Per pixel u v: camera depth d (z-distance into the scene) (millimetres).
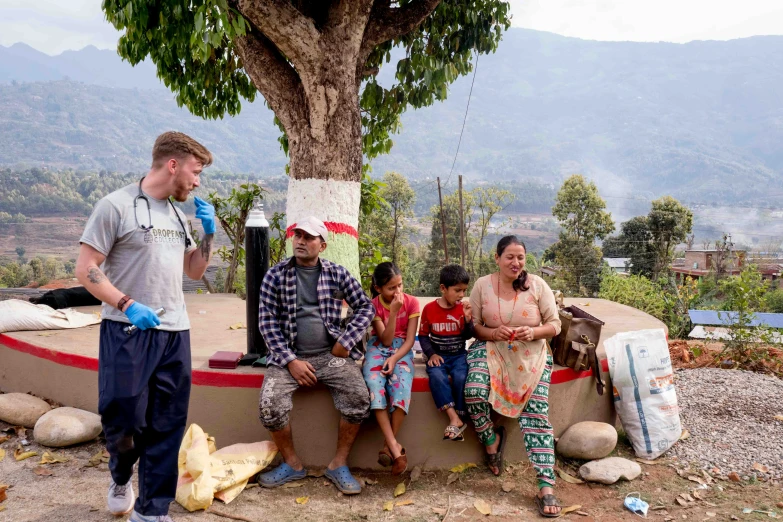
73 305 6668
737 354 6895
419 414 4156
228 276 9227
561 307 4863
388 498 3793
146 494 3068
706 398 5371
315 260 3957
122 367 2877
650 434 4473
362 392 3846
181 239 3125
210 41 4262
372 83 7129
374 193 8422
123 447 3000
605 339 5320
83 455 4109
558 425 4469
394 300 3957
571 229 52750
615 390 4664
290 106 5219
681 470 4250
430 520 3527
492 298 4125
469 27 6895
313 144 5125
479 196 49219
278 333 3832
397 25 5652
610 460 4191
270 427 3789
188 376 3141
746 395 5367
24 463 3971
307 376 3793
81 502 3506
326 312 3920
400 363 4090
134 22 5156
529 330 3928
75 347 4703
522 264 4055
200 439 3709
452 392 4121
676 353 7289
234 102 7922
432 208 51000
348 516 3541
